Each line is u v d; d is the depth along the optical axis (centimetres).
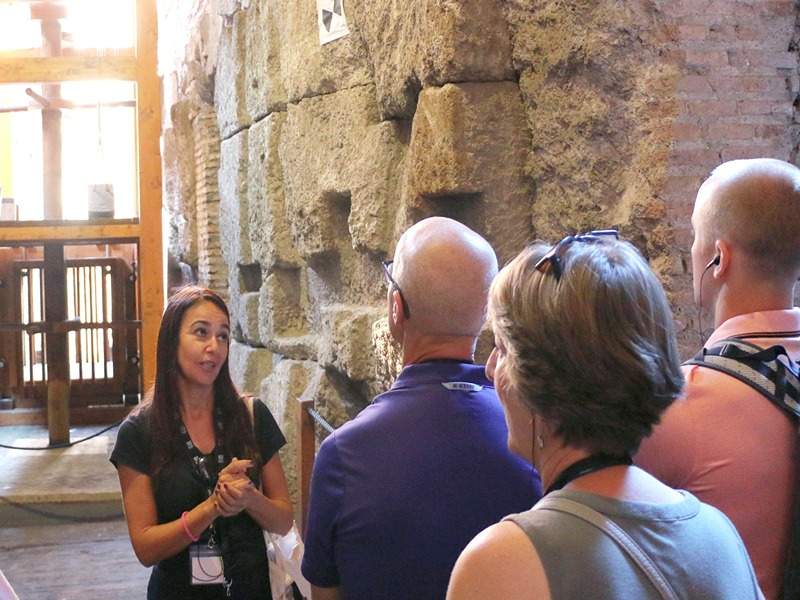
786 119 261
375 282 387
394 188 358
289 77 451
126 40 914
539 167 293
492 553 108
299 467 348
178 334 259
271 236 499
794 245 160
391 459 166
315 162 423
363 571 164
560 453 121
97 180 805
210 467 258
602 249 122
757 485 150
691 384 156
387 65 345
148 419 258
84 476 642
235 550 255
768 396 153
